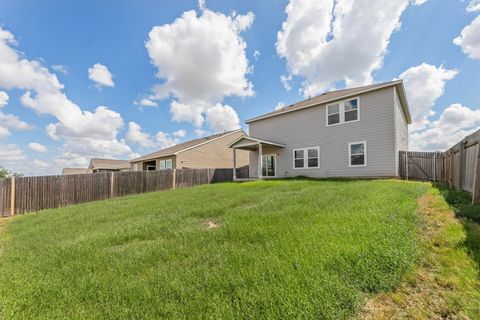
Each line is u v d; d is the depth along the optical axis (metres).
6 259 3.17
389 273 2.01
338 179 11.74
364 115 11.90
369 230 2.88
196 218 4.81
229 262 2.45
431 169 10.93
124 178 12.92
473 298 1.73
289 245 2.71
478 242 2.57
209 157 21.38
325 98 13.81
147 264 2.67
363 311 1.66
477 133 4.40
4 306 1.92
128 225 4.58
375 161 11.48
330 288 1.79
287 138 15.39
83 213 6.66
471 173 5.05
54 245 3.68
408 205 4.18
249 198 6.68
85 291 2.15
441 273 2.06
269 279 2.00
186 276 2.21
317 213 4.03
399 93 11.91
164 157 21.44
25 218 7.19
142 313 1.74
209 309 1.71
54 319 1.77
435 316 1.60
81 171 37.25
